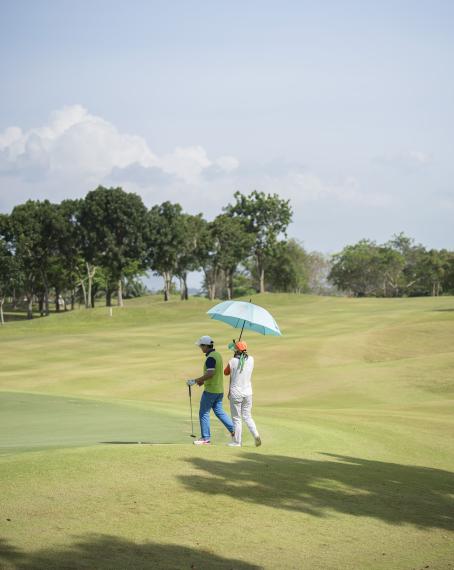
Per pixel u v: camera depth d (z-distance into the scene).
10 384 29.44
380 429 15.13
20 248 85.38
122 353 39.31
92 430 12.94
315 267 144.25
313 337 41.31
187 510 6.83
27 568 5.11
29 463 8.05
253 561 5.74
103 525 6.20
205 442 11.08
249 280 138.62
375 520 7.13
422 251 139.12
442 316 50.78
